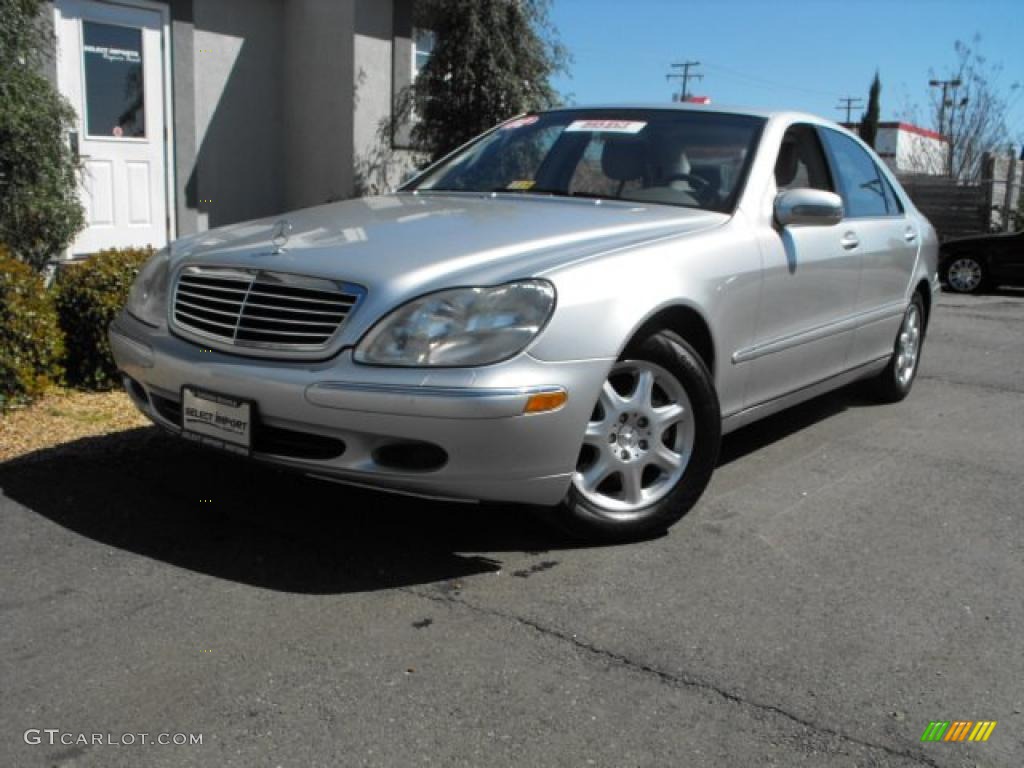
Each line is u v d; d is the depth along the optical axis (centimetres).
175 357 353
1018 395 697
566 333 329
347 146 1085
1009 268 1458
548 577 353
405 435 314
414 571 352
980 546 404
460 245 350
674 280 372
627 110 502
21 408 511
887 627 329
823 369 510
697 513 425
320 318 329
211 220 1086
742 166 450
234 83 1090
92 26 938
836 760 255
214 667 285
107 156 964
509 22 995
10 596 321
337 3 1070
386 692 276
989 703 285
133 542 365
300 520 391
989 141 3316
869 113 4750
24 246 668
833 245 491
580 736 260
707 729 266
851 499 454
